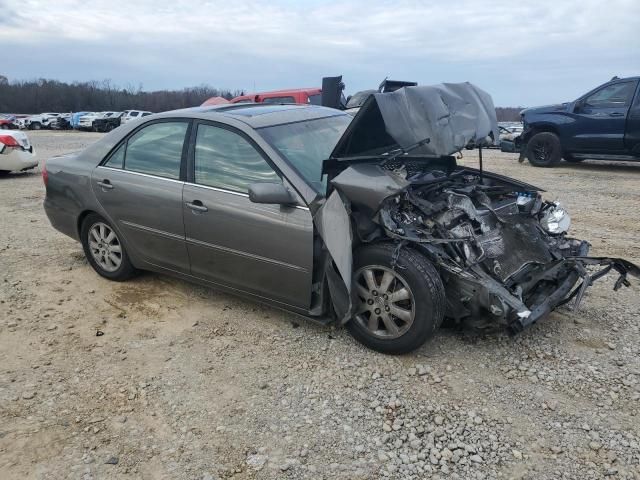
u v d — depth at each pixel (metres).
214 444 2.79
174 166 4.19
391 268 3.37
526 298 3.69
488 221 3.83
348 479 2.54
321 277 3.61
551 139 11.87
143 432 2.90
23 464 2.68
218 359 3.60
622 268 3.63
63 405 3.14
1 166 10.90
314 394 3.19
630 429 2.81
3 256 5.73
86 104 84.69
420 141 3.35
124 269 4.80
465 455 2.67
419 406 3.05
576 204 7.99
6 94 84.12
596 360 3.47
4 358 3.67
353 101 12.59
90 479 2.58
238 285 4.00
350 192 3.33
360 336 3.63
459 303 3.47
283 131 3.97
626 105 10.81
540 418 2.92
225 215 3.81
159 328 4.05
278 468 2.62
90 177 4.71
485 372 3.36
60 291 4.77
